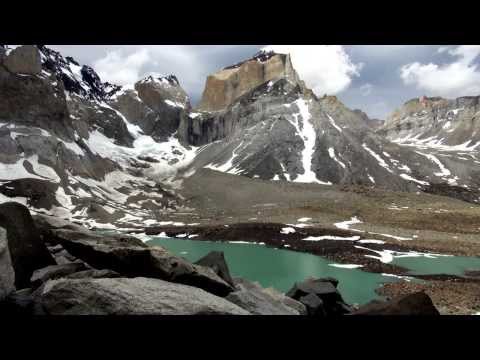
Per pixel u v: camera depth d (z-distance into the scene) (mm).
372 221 94125
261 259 58656
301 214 102375
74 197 109062
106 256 10023
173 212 116938
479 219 90938
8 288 7453
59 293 7465
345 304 17594
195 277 10000
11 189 97250
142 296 7801
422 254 62250
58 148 127250
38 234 10312
